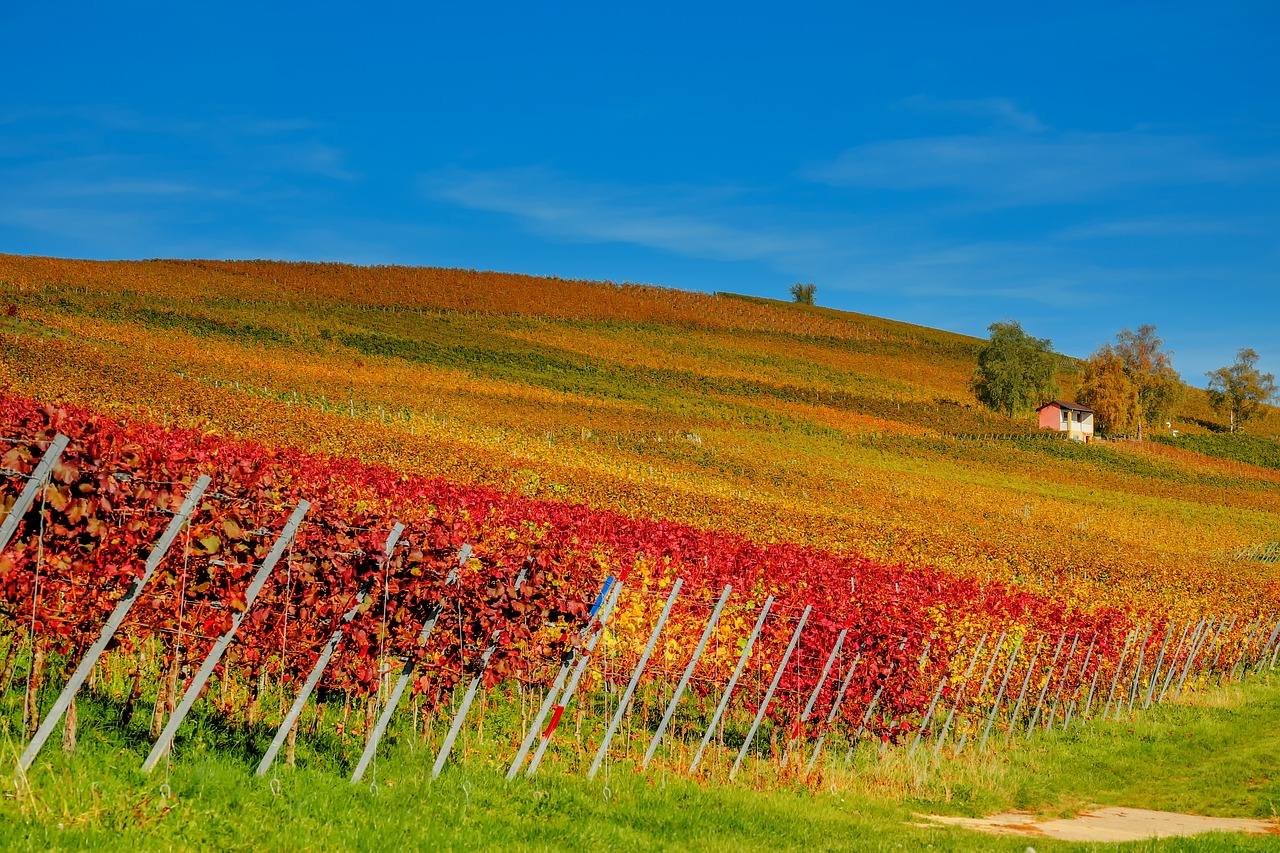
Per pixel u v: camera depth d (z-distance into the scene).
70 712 7.04
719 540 20.27
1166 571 37.53
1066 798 13.70
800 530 35.00
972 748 16.00
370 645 8.85
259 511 8.84
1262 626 30.50
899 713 15.15
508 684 13.62
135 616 7.98
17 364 40.97
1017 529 53.41
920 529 44.72
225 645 7.52
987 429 97.44
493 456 37.56
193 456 10.48
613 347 105.00
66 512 6.94
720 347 115.25
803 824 9.95
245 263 119.19
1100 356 119.00
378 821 7.35
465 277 129.25
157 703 8.45
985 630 17.89
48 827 5.70
